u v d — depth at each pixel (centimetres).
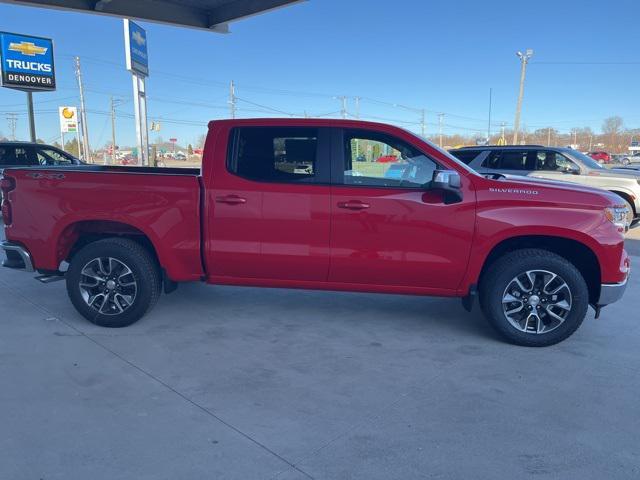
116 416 331
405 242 447
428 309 563
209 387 373
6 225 505
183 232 469
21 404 344
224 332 485
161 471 276
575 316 443
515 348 455
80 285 487
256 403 351
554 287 447
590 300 469
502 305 452
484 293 461
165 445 300
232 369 404
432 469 281
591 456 294
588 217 434
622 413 344
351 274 462
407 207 443
